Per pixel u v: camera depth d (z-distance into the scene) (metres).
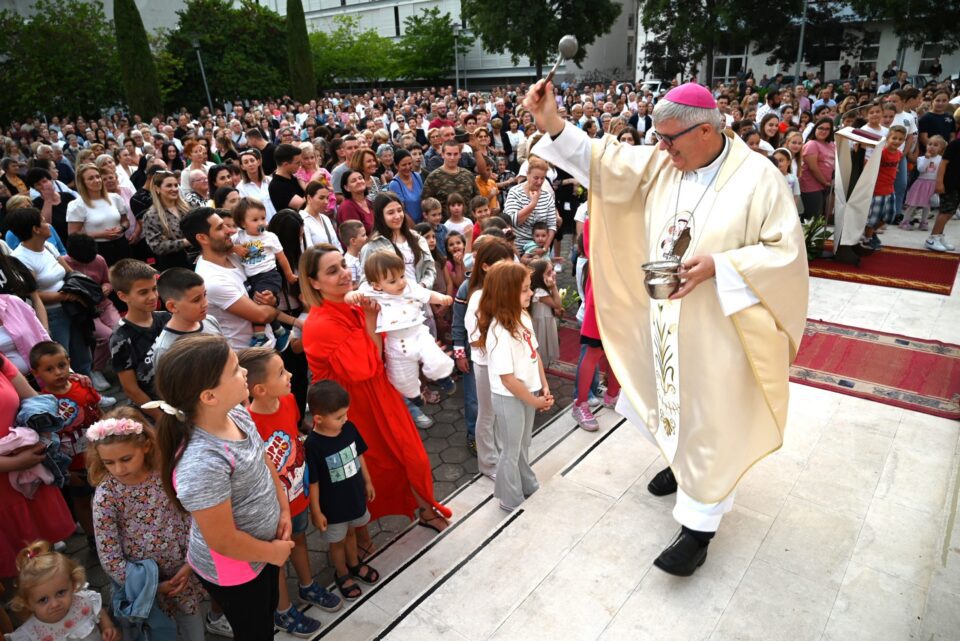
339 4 50.22
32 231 4.94
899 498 3.06
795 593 2.55
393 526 4.02
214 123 17.50
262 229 4.57
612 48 47.81
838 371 4.46
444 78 46.25
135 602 2.60
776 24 26.61
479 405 4.00
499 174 10.16
